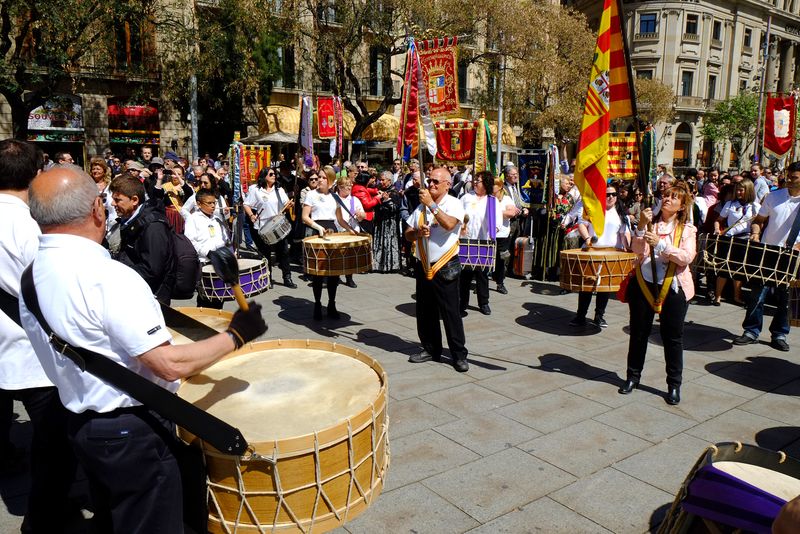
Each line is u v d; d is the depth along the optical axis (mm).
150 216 4227
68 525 3119
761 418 4648
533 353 6152
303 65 26797
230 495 2338
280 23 21125
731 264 5508
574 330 7074
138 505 2203
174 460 2266
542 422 4469
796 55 58844
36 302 2082
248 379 2869
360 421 2455
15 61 15875
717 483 2113
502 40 24828
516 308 8148
